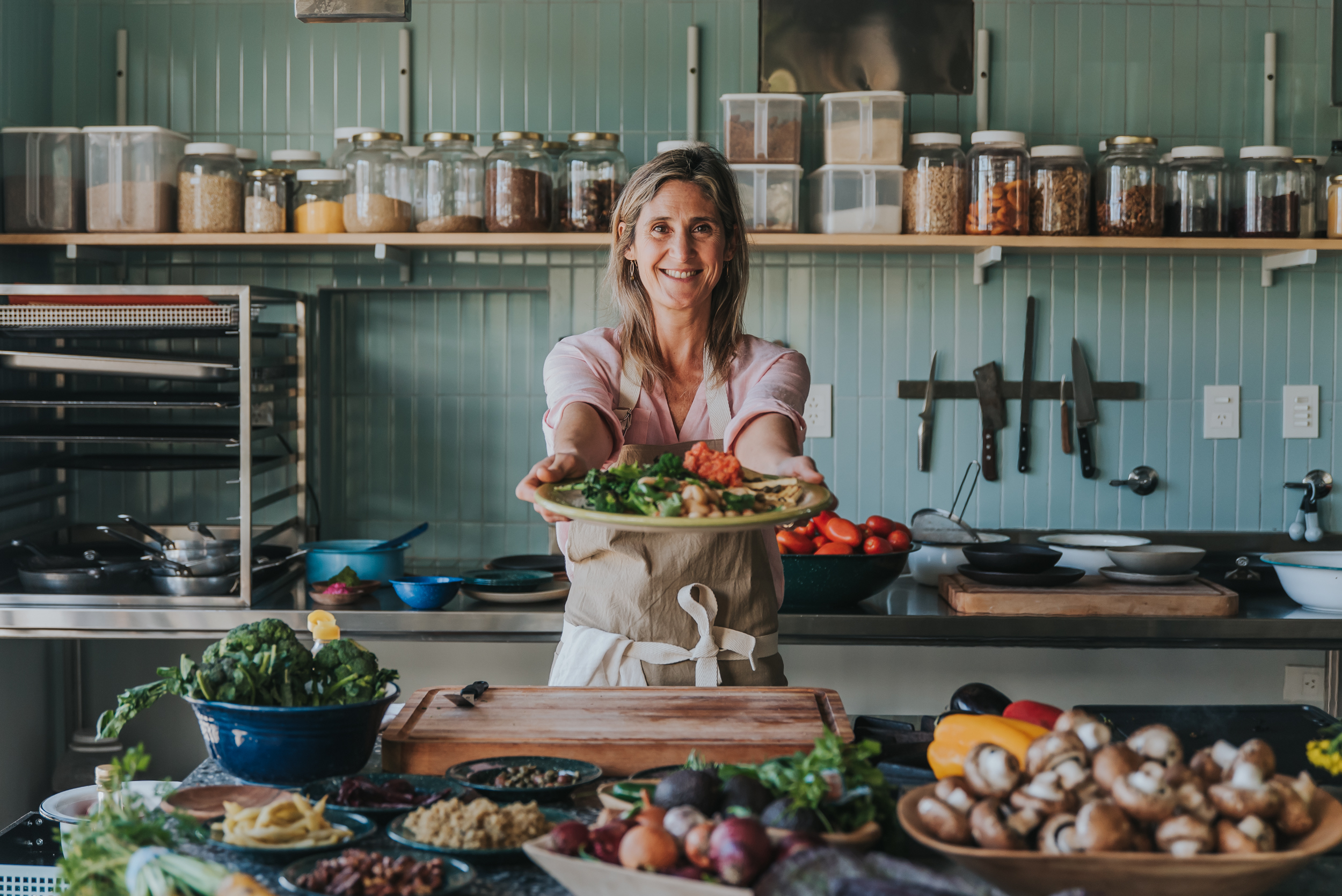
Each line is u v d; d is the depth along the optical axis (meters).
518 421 2.89
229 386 2.88
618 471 1.22
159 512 2.89
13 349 2.61
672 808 0.94
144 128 2.54
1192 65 2.80
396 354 2.89
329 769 1.18
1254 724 1.35
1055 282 2.84
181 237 2.54
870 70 2.64
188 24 2.82
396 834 1.01
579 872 0.88
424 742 1.23
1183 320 2.84
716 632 1.60
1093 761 0.91
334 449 2.91
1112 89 2.81
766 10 2.63
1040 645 2.37
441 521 2.91
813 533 2.43
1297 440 2.86
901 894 0.78
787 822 0.91
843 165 2.53
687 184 1.59
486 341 2.88
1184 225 2.56
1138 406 2.86
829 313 2.84
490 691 1.41
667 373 1.71
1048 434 2.86
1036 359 2.85
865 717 1.37
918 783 1.16
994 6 2.80
